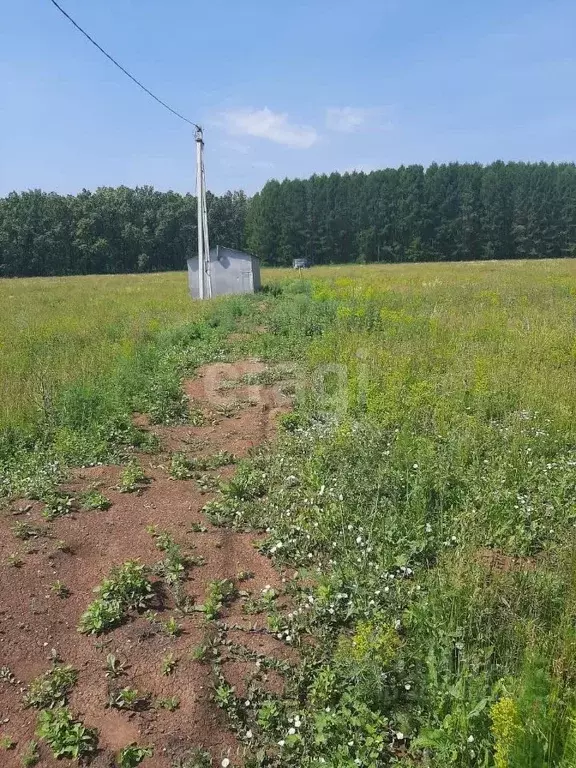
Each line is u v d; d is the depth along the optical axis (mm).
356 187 92875
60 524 5617
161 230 85875
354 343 11680
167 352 12797
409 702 3592
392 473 5996
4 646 4086
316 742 3365
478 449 6605
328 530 5320
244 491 6219
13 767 3291
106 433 7754
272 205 93125
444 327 13094
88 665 3973
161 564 4973
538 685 3141
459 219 91125
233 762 3361
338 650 3947
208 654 4055
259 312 18969
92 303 23938
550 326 12953
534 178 90312
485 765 3043
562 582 4309
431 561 4941
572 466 6250
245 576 4922
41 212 80562
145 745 3422
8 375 9758
